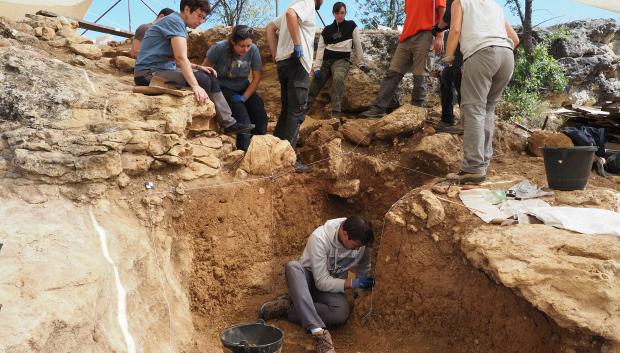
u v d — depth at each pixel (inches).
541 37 347.3
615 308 120.7
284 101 214.7
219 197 175.9
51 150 143.9
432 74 231.5
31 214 129.2
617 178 195.9
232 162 193.5
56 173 140.6
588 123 275.9
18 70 162.7
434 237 159.5
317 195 204.1
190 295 163.9
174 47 180.7
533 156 214.8
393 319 163.6
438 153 197.5
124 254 132.0
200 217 170.9
